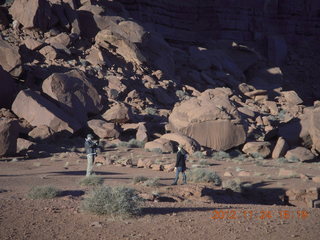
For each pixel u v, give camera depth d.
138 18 67.19
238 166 26.03
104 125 32.94
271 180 20.42
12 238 7.06
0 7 49.09
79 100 35.22
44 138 28.91
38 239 7.09
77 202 10.47
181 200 12.86
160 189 14.55
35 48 43.56
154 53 55.81
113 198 9.13
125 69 48.47
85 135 32.81
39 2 47.03
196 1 77.19
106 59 47.50
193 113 33.38
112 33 49.38
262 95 58.16
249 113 45.84
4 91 33.72
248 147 33.06
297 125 35.12
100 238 7.27
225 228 8.29
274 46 77.81
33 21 46.16
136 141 31.70
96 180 14.43
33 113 30.84
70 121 31.78
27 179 15.59
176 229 8.07
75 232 7.60
